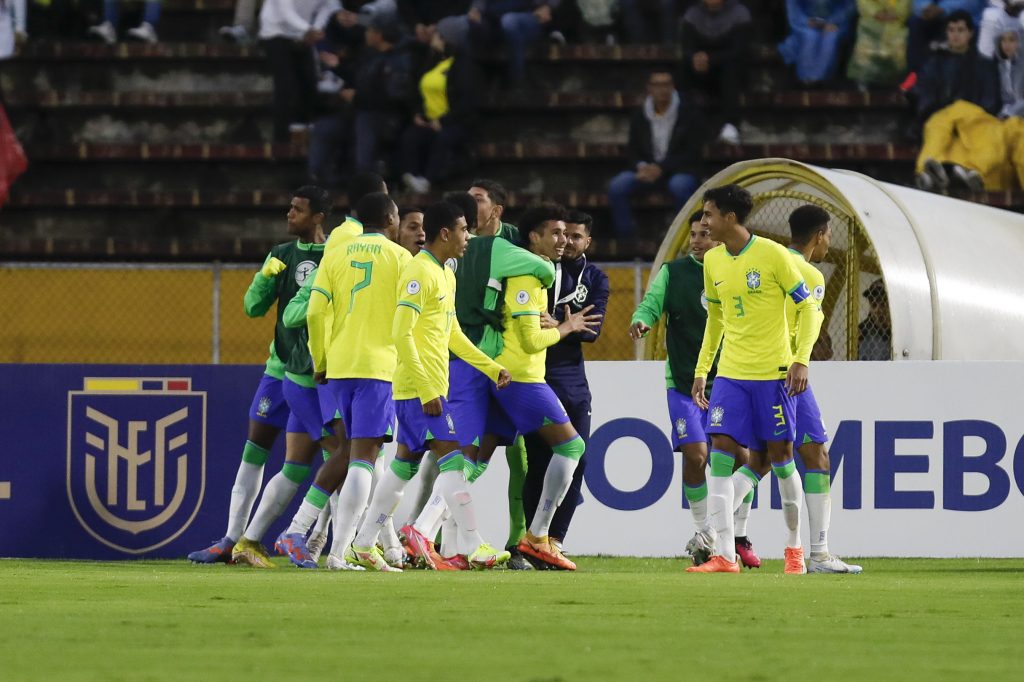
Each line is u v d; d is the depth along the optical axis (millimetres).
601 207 54188
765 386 26047
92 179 56844
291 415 28484
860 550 33000
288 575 24172
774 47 58469
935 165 52719
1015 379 33031
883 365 33062
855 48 57031
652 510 33281
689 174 51344
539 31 57125
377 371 25969
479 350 27734
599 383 33406
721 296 26344
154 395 33156
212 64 59125
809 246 27797
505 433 28734
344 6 57344
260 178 56344
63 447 33094
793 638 14867
